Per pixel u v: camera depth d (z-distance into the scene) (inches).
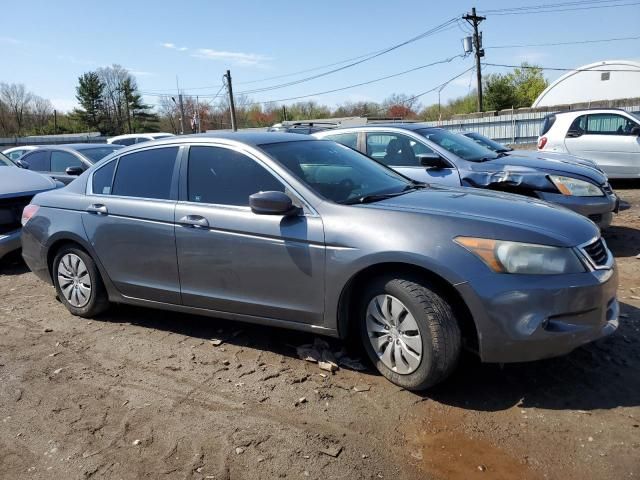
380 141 283.6
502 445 113.3
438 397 132.0
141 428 125.1
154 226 167.3
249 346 166.4
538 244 123.0
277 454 113.4
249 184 155.6
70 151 399.2
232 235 152.3
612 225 314.3
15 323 195.5
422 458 110.6
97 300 189.8
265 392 138.6
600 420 119.6
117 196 180.7
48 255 199.2
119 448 118.0
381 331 136.9
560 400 128.2
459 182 255.3
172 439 120.3
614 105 887.1
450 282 123.0
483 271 121.9
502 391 133.3
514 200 152.3
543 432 116.6
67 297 197.6
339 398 134.0
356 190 155.8
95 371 154.9
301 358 156.3
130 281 177.3
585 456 108.3
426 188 172.1
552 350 122.3
